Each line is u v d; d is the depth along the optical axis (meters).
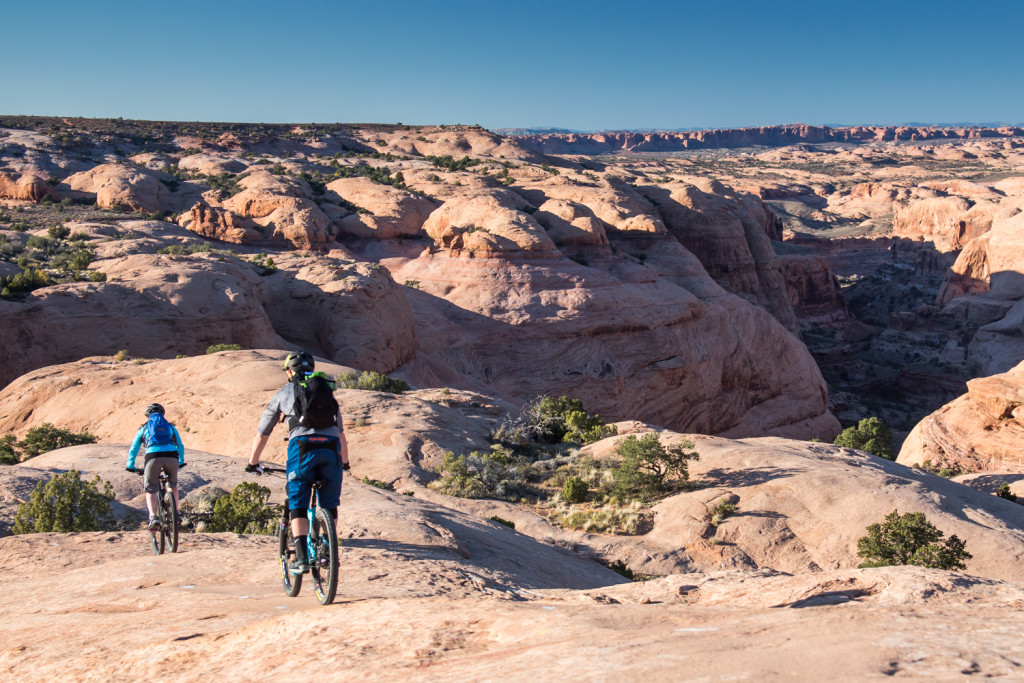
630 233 97.75
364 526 12.59
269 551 9.30
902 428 96.94
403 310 67.12
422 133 164.38
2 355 45.38
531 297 75.19
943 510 21.05
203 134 148.50
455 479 25.00
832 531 20.41
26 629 6.05
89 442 30.88
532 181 117.00
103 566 8.79
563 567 15.20
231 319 54.16
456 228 80.38
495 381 71.44
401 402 34.81
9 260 58.25
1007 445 44.69
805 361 95.94
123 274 56.00
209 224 80.88
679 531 21.20
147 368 40.94
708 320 85.44
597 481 26.41
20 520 12.93
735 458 25.77
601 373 73.94
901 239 172.75
